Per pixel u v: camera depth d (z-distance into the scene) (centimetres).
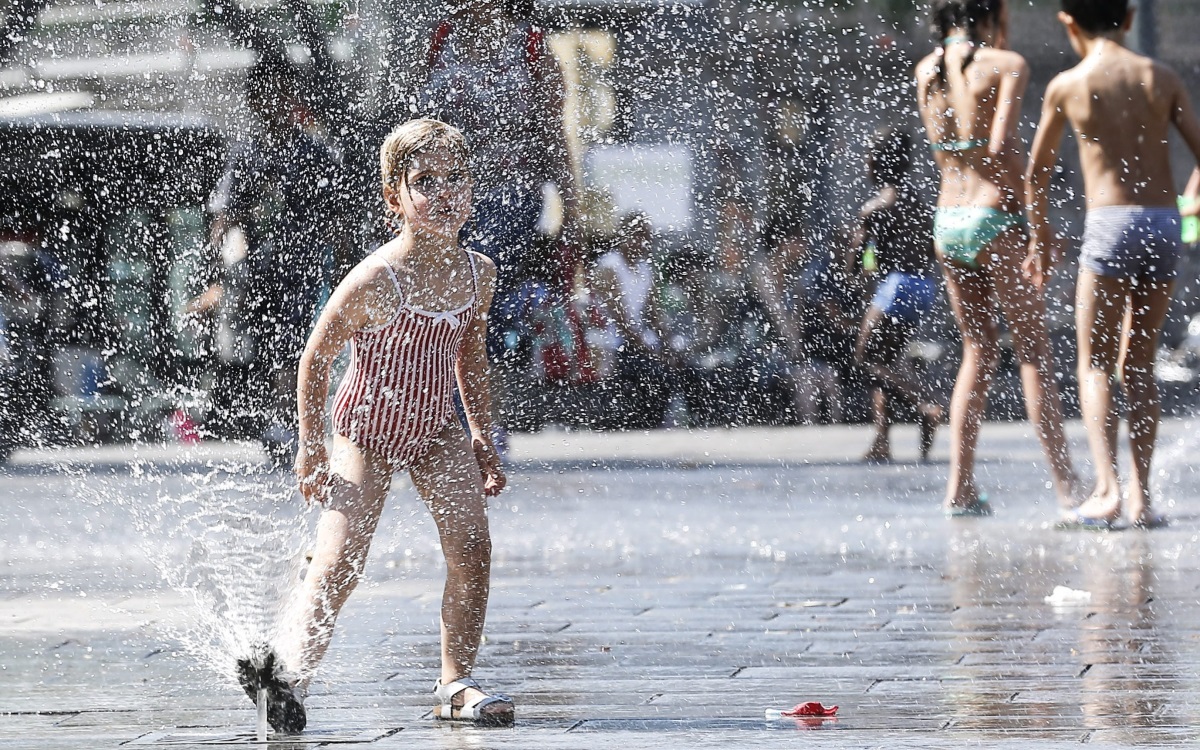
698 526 2603
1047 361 2603
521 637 1677
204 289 3619
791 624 1731
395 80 3144
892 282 3775
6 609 1861
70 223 4166
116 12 3981
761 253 4538
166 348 3988
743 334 4603
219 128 3584
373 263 1316
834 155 4531
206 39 3516
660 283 4319
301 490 1345
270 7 3297
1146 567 2091
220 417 3656
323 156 3316
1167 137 2533
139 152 3922
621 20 3406
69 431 4106
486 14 2886
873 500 2952
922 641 1623
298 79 3297
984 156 2608
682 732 1249
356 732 1268
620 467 3722
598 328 4178
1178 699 1337
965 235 2620
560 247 3253
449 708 1312
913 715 1293
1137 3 5712
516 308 3359
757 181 4447
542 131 2934
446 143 1331
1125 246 2500
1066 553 2234
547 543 2420
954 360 4725
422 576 2078
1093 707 1310
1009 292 2612
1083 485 3036
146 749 1214
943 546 2330
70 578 2075
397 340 1316
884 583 2003
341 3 3200
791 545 2367
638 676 1476
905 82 4666
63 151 4147
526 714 1327
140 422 4069
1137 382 2520
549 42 2927
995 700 1345
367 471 1336
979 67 2594
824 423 4791
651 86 3691
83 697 1410
